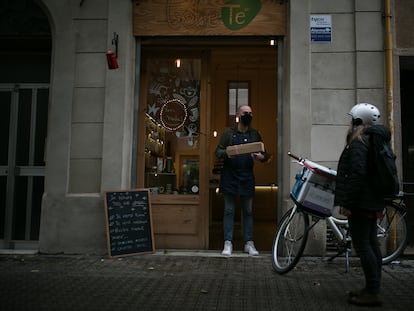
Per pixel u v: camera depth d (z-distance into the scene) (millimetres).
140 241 5449
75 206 5531
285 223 4668
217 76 10781
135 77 5957
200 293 3850
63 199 5551
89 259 5195
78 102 5703
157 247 5887
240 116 5629
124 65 5672
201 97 6133
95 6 5789
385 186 3354
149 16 5859
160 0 5875
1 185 6004
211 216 8164
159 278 4348
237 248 6070
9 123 6090
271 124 10656
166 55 6219
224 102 10734
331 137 5484
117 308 3439
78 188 5613
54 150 5645
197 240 5867
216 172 7633
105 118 5613
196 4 5828
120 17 5730
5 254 5480
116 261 5094
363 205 3389
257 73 10758
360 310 3391
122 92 5633
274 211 9656
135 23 5879
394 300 3633
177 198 5945
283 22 5754
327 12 5629
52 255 5422
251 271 4648
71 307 3453
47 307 3449
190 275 4473
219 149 5594
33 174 5969
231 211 5559
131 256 5344
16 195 5973
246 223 5617
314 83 5555
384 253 5047
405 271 4648
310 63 5566
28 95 6113
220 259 5223
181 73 6207
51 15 5797
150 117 6168
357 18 5562
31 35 6004
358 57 5523
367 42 5531
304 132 5453
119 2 5746
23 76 6145
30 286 4047
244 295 3793
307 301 3623
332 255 5281
